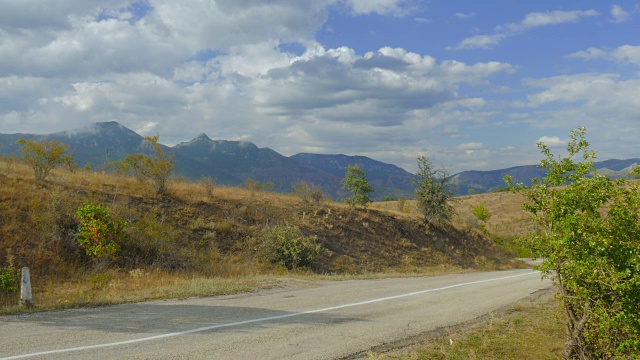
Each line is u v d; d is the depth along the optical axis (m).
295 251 21.69
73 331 7.67
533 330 9.27
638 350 5.67
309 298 12.02
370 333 8.38
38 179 19.92
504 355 7.53
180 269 17.58
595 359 6.30
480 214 57.06
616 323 5.66
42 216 16.64
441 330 9.05
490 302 12.66
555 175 6.61
